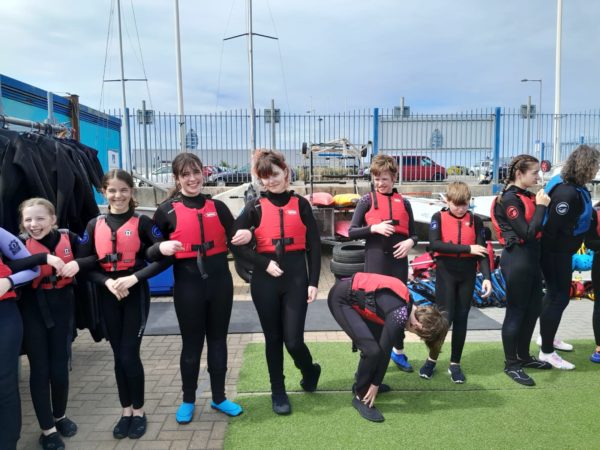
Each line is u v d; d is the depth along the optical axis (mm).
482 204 9078
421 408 3248
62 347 2891
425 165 12477
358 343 3062
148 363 4090
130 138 11648
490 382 3650
